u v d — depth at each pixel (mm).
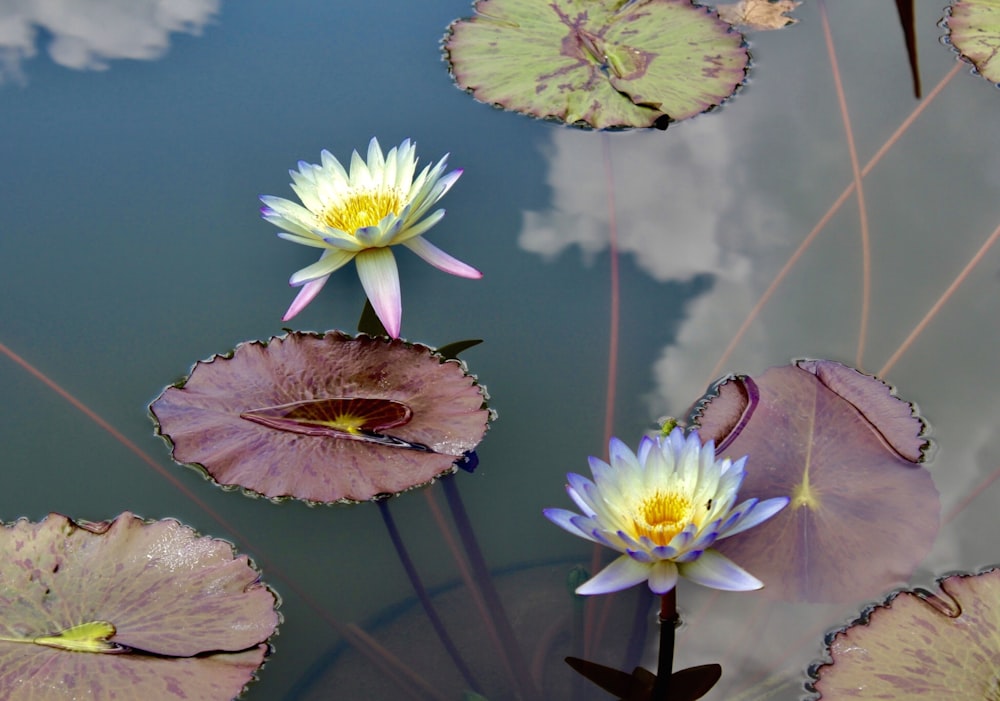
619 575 2121
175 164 2371
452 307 2281
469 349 2256
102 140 2391
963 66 2424
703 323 2264
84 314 2281
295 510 2193
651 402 2225
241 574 2154
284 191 2346
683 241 2312
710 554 2127
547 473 2201
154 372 2250
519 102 2406
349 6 2514
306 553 2176
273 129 2393
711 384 2230
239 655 2129
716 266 2297
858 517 2160
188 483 2201
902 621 2123
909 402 2211
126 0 2521
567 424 2219
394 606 2156
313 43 2471
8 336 2270
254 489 2186
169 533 2168
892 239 2303
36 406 2234
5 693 2107
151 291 2293
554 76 2424
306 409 2215
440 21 2492
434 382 2227
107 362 2256
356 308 2283
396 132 2385
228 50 2467
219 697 2113
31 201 2350
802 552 2150
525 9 2486
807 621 2137
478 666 2133
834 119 2389
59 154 2381
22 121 2408
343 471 2189
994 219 2309
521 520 2186
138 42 2479
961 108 2389
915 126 2379
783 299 2273
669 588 2111
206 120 2402
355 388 2225
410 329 2266
